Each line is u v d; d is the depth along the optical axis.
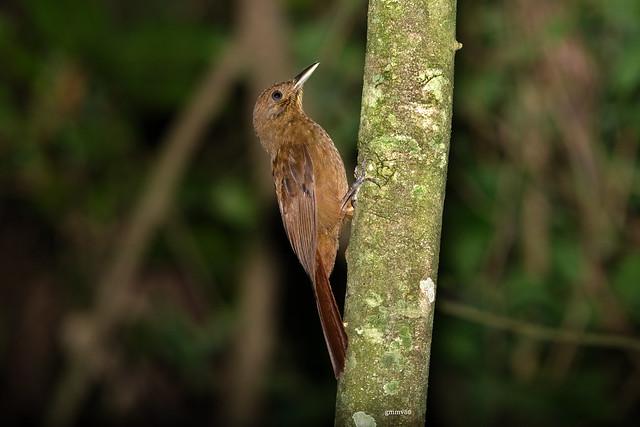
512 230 12.24
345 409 5.22
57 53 12.75
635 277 11.88
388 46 5.43
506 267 12.52
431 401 11.88
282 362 13.56
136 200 13.46
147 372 14.27
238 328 13.14
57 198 13.44
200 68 12.76
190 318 14.36
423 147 5.37
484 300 11.91
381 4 5.48
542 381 11.82
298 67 12.17
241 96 13.64
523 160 12.14
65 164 13.48
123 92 13.11
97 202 13.56
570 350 11.91
